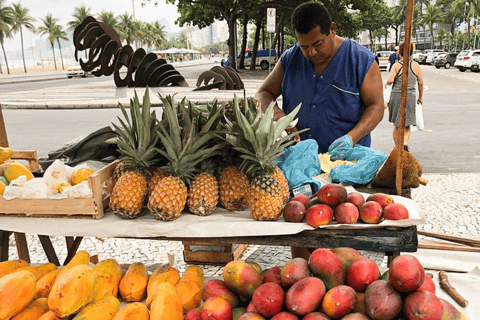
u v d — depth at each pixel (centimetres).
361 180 235
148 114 204
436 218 456
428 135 857
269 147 197
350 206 187
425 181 232
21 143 870
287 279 161
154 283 191
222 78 1039
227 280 173
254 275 172
